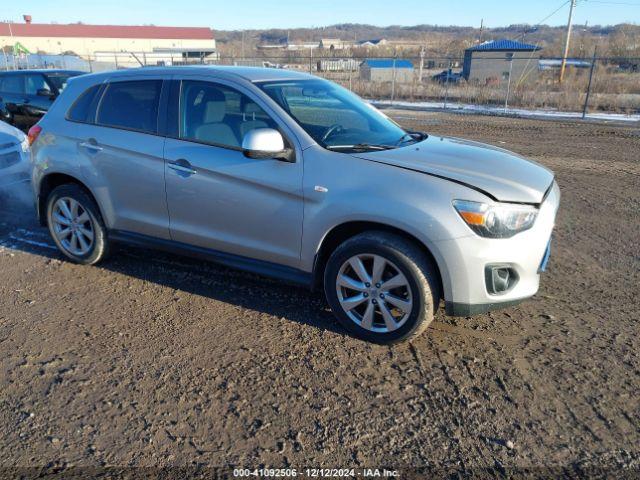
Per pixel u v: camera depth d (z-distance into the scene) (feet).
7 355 11.58
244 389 10.44
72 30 233.14
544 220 11.37
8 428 9.43
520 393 10.34
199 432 9.32
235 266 13.44
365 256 11.54
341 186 11.51
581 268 16.24
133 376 10.84
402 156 12.01
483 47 119.96
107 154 14.60
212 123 13.19
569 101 65.31
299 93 13.73
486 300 11.00
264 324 12.85
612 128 48.29
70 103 15.61
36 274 15.72
